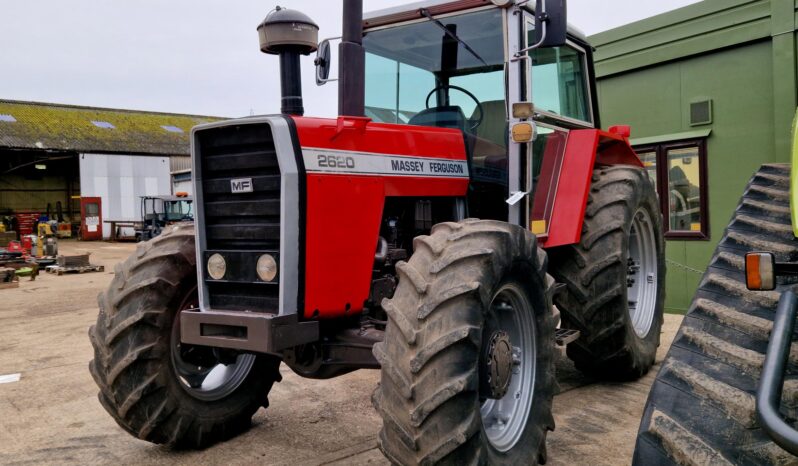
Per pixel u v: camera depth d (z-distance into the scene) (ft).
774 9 18.67
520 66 11.02
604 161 15.01
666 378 6.68
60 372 15.94
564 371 14.85
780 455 5.68
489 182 11.79
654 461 5.99
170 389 10.20
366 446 10.62
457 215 11.34
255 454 10.46
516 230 8.96
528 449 9.01
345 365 9.33
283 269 8.52
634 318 14.62
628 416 11.72
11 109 104.12
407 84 12.31
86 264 43.68
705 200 20.83
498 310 9.27
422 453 7.30
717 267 8.13
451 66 11.86
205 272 9.35
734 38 19.75
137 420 9.98
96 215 91.40
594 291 12.49
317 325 8.89
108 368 9.87
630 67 22.52
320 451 10.49
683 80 21.30
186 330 9.17
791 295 5.93
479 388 8.52
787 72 18.47
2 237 53.01
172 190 100.94
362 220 9.37
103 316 10.19
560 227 12.10
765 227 8.52
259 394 11.57
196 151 9.32
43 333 21.33
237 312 8.94
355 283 9.32
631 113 22.88
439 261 8.06
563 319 13.00
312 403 13.03
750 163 19.75
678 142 21.50
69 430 11.81
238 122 8.85
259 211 8.94
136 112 117.91
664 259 15.53
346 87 9.59
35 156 101.30
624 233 12.58
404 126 10.41
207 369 11.12
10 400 13.67
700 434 5.96
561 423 11.38
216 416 10.84
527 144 11.19
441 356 7.42
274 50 9.81
